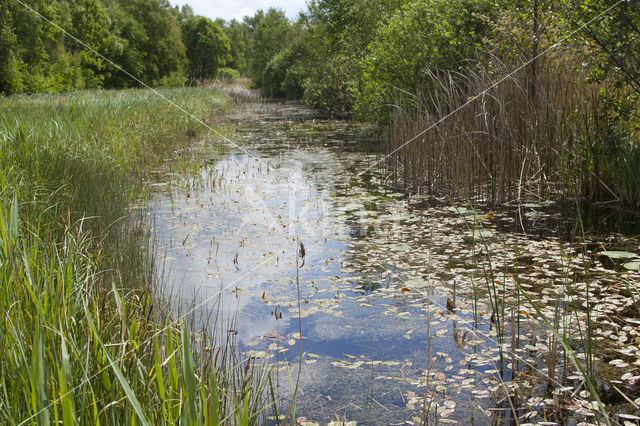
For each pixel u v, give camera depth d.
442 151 7.19
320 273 4.38
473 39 9.24
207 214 6.33
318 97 22.16
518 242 4.94
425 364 2.93
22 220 3.73
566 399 2.52
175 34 57.28
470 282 4.06
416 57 9.94
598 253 4.50
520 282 3.98
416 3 10.57
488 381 2.73
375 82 11.30
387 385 2.72
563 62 6.70
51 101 15.62
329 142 13.09
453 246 4.94
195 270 4.44
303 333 3.32
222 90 38.06
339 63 20.44
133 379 1.96
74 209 4.85
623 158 6.02
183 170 9.05
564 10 5.75
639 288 3.74
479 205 6.54
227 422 2.09
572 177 6.43
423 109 9.34
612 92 6.10
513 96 6.81
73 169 6.12
